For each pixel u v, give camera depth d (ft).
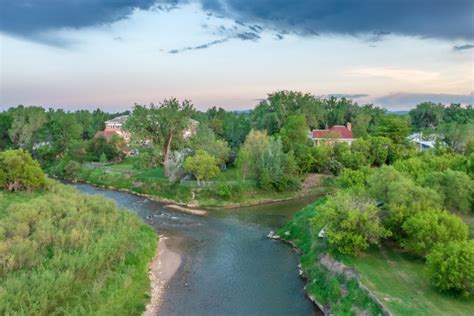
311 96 418.51
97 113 633.20
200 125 311.47
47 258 104.17
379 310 89.10
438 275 93.20
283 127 328.70
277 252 149.79
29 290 88.02
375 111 501.15
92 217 135.23
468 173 171.42
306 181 265.75
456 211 139.95
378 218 118.83
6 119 393.09
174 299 111.45
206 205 228.43
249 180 250.57
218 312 104.68
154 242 150.82
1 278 90.89
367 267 109.50
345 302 100.27
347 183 178.91
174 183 252.21
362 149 282.36
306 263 132.16
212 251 151.23
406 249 121.60
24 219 120.37
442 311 86.22
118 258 122.21
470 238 121.39
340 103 490.90
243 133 364.99
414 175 176.45
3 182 187.73
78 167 315.17
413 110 555.69
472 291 90.48
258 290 117.91
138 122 270.05
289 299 112.37
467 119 513.86
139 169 297.94
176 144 279.28
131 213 166.71
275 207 224.53
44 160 352.08
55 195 157.17
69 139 368.89
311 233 151.23
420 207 120.16
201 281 123.85
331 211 119.34
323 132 371.97
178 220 197.16
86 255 104.99
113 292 104.94
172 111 267.59
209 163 239.91
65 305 92.43
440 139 341.00
